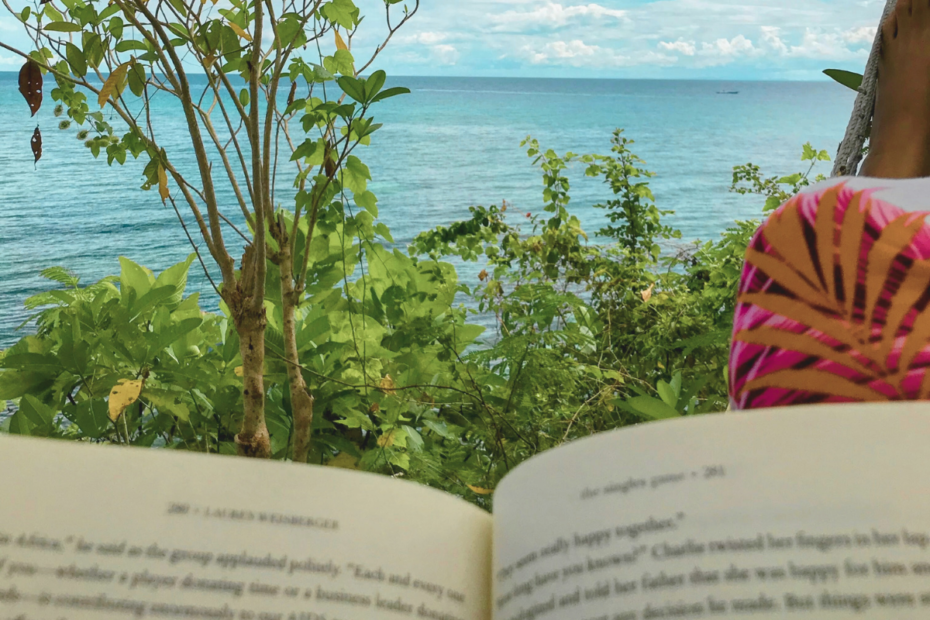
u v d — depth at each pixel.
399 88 1.43
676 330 2.23
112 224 15.58
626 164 3.49
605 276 2.72
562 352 2.06
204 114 1.53
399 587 0.41
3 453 0.40
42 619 0.37
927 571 0.32
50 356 1.50
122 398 1.37
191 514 0.41
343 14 1.57
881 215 0.47
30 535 0.39
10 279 9.38
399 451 1.63
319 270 1.89
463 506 0.46
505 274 2.94
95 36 1.41
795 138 51.19
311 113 1.55
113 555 0.39
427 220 20.62
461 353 2.04
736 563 0.34
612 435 0.40
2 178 21.95
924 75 0.84
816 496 0.35
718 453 0.38
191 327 1.56
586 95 116.94
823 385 0.43
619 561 0.36
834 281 0.45
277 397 1.76
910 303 0.44
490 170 34.97
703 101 110.38
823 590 0.33
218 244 1.37
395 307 2.01
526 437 1.69
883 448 0.36
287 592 0.39
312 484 0.43
